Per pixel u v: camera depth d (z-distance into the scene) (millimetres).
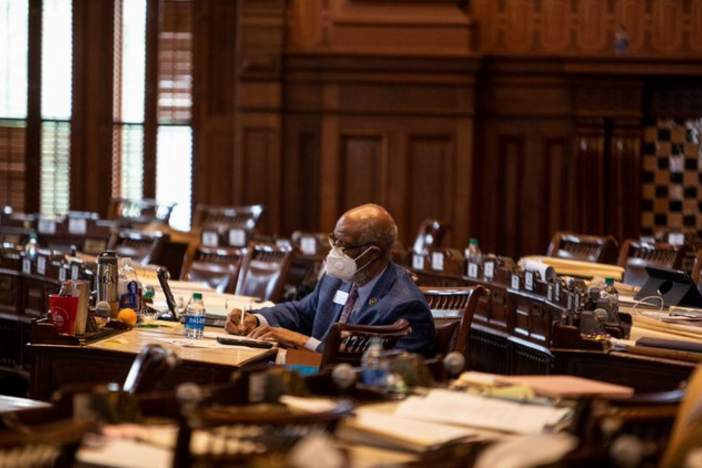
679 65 16141
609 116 16422
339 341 6258
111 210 16219
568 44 16719
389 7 16703
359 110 16797
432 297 7352
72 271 9367
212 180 18781
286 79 17047
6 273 10656
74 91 18969
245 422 3406
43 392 6797
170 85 18859
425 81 16625
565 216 16797
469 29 16547
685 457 3480
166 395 4008
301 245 12805
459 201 16703
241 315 7684
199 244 11711
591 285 9102
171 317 8039
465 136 16625
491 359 10031
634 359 6473
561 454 3127
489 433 3941
